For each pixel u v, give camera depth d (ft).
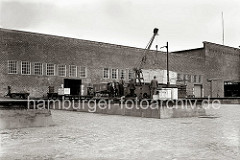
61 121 40.45
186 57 152.87
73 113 58.95
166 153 18.57
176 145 21.40
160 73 85.76
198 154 18.25
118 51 126.41
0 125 30.48
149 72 85.66
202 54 163.22
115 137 25.31
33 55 100.58
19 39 97.40
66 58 109.70
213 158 17.12
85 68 115.34
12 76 95.20
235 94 169.89
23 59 98.07
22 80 97.45
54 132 28.35
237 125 35.50
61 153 18.52
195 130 30.58
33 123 32.89
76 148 20.16
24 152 18.76
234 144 21.81
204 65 161.79
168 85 78.28
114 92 78.38
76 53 112.88
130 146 20.98
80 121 40.63
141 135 26.68
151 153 18.57
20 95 85.15
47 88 103.76
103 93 81.76
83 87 113.80
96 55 119.14
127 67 129.08
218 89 168.76
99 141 23.12
